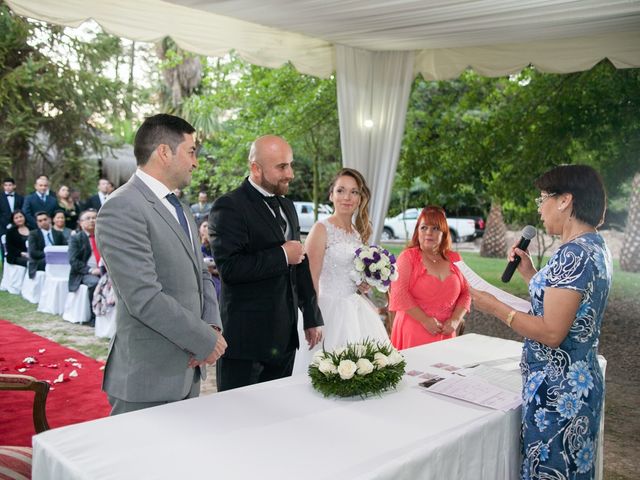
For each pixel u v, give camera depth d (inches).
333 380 79.7
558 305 74.1
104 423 70.0
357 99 227.0
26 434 141.9
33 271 318.7
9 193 394.3
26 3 147.3
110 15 163.0
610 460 141.4
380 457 62.1
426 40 205.3
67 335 248.5
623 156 295.7
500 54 213.0
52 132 511.5
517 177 305.3
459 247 636.1
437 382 88.7
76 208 390.9
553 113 293.3
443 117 341.1
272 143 110.5
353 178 135.5
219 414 73.7
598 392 77.6
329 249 132.6
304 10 167.9
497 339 121.0
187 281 86.1
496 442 77.2
